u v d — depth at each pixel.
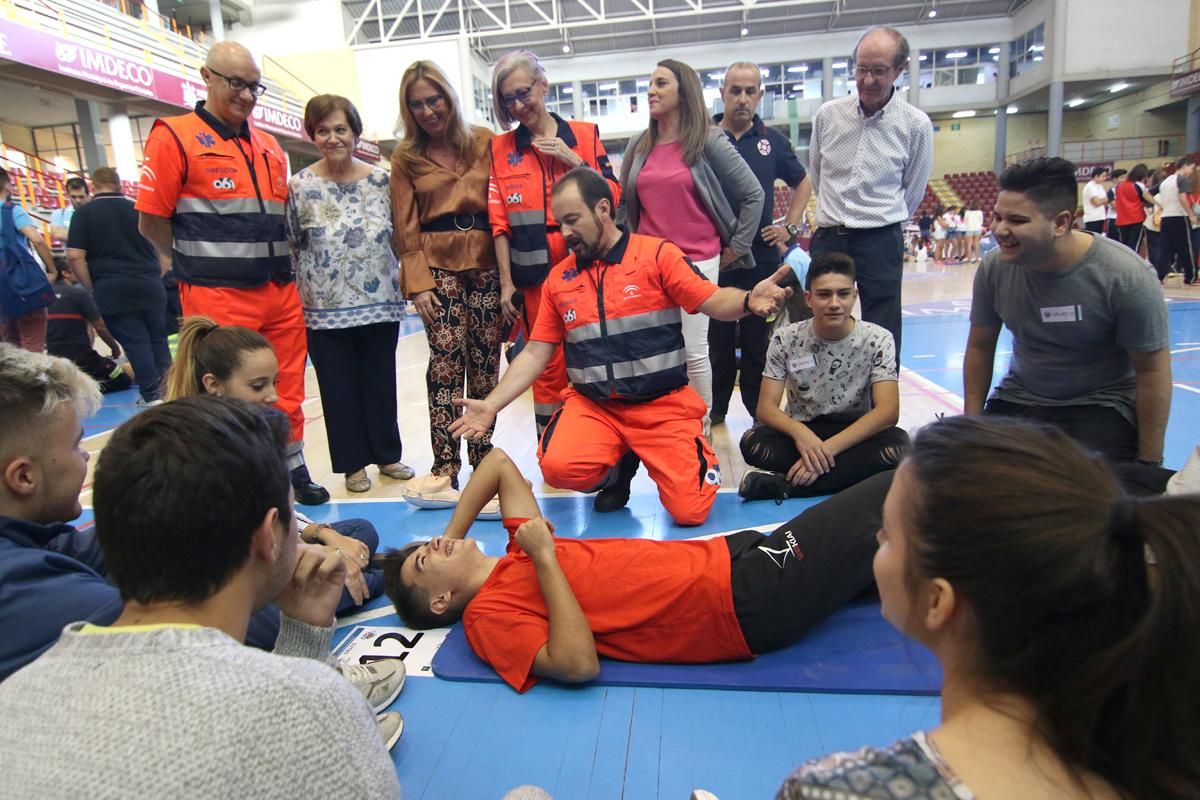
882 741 1.58
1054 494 0.62
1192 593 0.56
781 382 3.17
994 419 0.72
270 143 3.21
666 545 1.98
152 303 5.55
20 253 5.48
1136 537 0.60
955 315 8.80
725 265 3.92
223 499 0.81
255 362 2.24
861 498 1.95
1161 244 9.96
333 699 0.75
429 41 18.52
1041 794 0.60
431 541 2.15
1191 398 4.25
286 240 3.23
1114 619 0.60
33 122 15.93
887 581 0.75
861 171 3.50
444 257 3.24
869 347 3.05
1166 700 0.58
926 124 3.49
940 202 23.06
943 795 0.60
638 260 2.77
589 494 3.31
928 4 20.45
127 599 0.84
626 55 22.19
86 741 0.65
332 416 3.40
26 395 1.30
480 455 3.49
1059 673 0.62
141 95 11.01
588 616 1.92
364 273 3.27
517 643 1.84
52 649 0.76
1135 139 21.25
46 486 1.34
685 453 2.83
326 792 0.70
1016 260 2.30
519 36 20.58
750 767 1.52
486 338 3.38
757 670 1.84
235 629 0.87
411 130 3.18
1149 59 19.33
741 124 4.12
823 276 2.94
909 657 1.85
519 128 3.21
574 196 2.67
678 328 2.86
